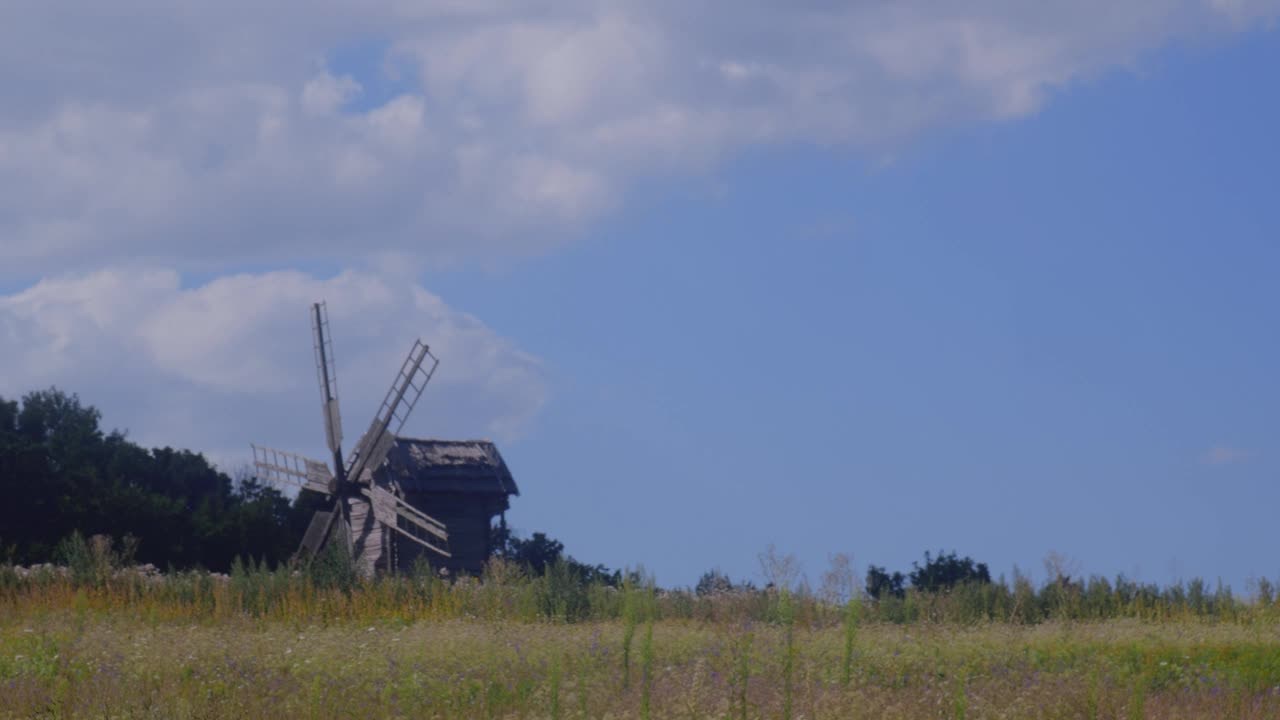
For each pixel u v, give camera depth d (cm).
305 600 4934
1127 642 3709
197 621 4516
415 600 5031
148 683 2612
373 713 2514
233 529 8212
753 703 2369
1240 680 2839
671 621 4347
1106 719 2381
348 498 7888
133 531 7825
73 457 8075
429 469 7662
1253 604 4888
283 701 2550
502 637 3569
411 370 7769
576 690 2623
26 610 4416
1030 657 3275
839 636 3416
